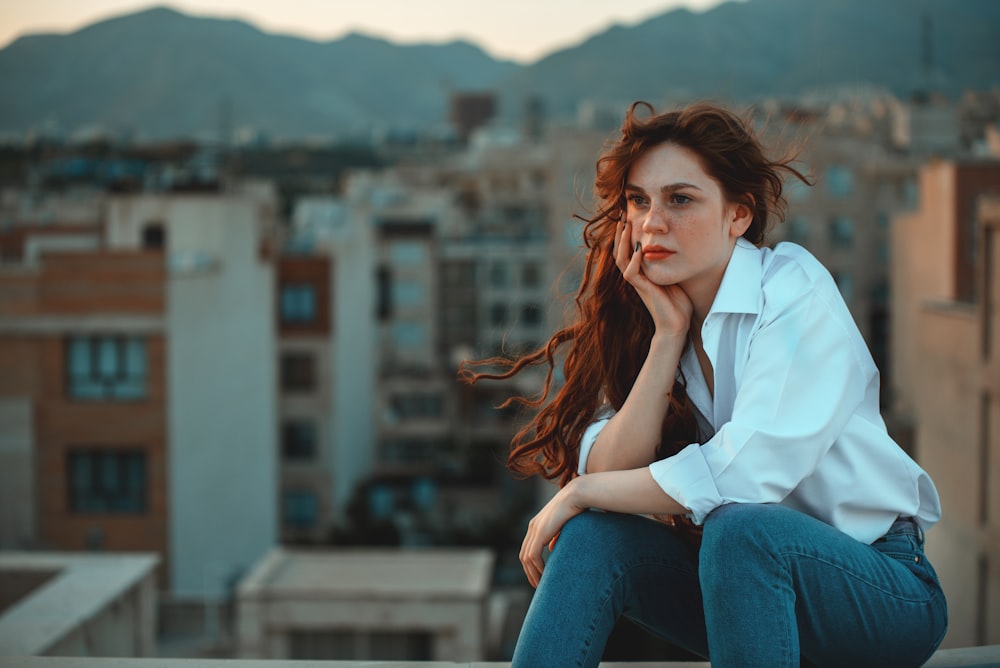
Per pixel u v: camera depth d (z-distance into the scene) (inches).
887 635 98.9
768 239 113.0
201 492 1128.2
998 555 428.1
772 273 103.7
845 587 96.4
